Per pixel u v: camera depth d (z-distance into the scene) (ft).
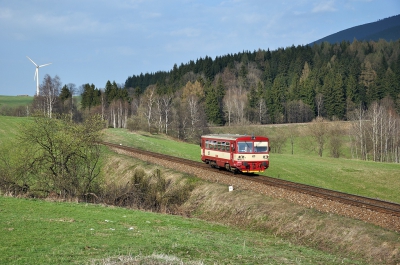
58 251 48.47
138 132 296.30
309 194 83.41
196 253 54.24
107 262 44.09
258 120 375.04
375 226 67.72
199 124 301.63
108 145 202.18
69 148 113.60
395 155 250.98
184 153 203.72
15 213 69.15
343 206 75.56
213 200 101.81
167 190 116.88
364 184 135.74
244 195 96.43
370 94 391.04
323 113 396.78
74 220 68.49
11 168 115.75
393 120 260.62
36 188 115.03
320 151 267.39
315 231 73.00
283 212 82.28
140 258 46.47
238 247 61.57
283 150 302.86
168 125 319.88
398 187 130.31
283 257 57.57
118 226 67.87
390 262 58.59
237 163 111.75
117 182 144.56
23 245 50.31
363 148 265.13
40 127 116.98
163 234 64.59
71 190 114.42
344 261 58.70
